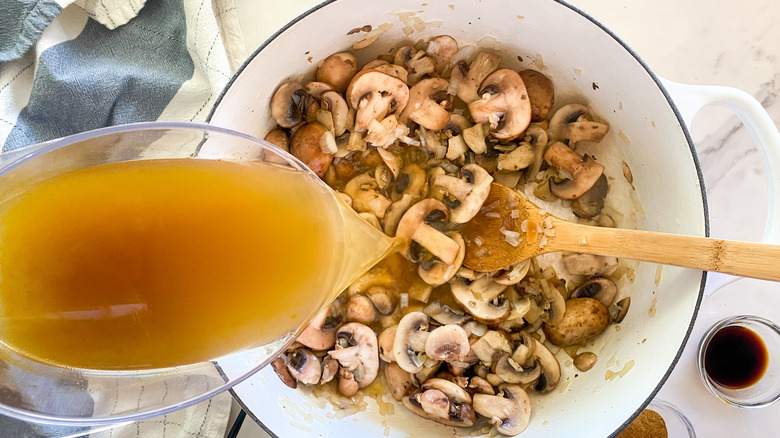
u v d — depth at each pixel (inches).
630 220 16.5
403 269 16.4
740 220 17.9
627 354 15.5
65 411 12.7
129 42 16.9
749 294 18.5
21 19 15.8
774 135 13.2
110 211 11.7
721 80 17.8
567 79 15.9
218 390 12.9
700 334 18.6
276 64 14.4
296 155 15.7
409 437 16.2
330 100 15.6
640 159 15.7
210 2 16.5
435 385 15.8
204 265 12.2
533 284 16.4
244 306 12.6
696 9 17.6
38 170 11.7
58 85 16.0
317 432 15.4
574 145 16.7
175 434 17.1
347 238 14.3
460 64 16.2
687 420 18.2
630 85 14.6
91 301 11.6
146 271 11.8
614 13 17.7
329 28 14.4
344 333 15.9
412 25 15.2
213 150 13.0
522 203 15.4
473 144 16.2
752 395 18.4
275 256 12.8
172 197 12.1
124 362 12.2
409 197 16.0
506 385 16.0
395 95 15.7
